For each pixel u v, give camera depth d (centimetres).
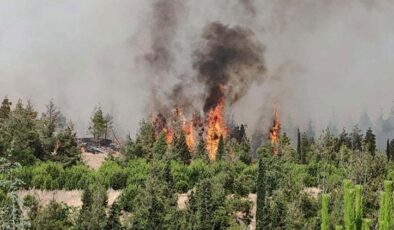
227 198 6225
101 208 5172
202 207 5356
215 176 7219
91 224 4884
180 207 6300
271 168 7344
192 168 7656
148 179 6319
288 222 5234
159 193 5994
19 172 6731
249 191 6881
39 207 5059
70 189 7044
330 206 5669
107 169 7588
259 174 5559
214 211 5388
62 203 5628
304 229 5247
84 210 5053
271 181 6450
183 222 5191
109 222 5028
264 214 5322
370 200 5616
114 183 7269
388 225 2659
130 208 6016
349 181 2692
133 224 5144
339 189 5938
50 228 4678
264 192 5478
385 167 7431
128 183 7106
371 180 6619
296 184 6500
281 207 5481
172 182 6731
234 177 6962
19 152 7694
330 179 6738
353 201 2656
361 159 7394
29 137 8094
